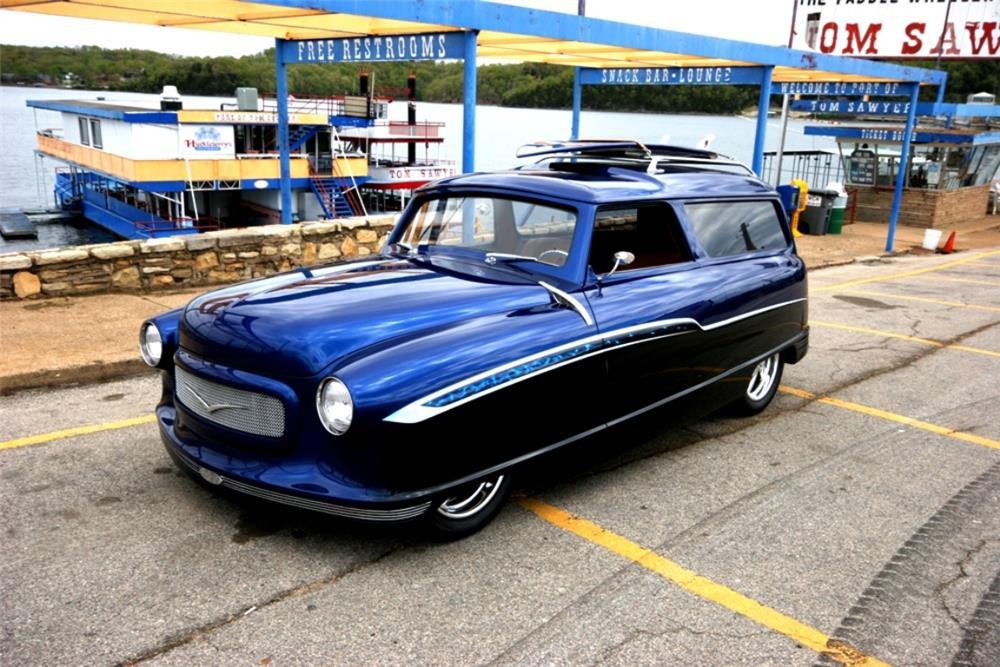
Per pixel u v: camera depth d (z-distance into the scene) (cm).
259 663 274
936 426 562
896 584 344
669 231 459
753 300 496
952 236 1727
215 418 348
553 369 363
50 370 556
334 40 941
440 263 442
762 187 549
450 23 760
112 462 435
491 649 286
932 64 2877
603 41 911
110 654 275
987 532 397
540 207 422
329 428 311
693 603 323
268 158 3909
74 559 336
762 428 547
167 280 822
